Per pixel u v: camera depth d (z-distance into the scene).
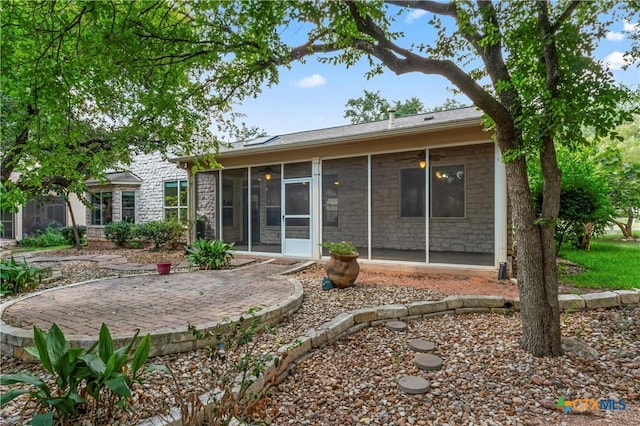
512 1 3.30
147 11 3.14
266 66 3.68
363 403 2.79
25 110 3.94
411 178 8.75
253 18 2.77
